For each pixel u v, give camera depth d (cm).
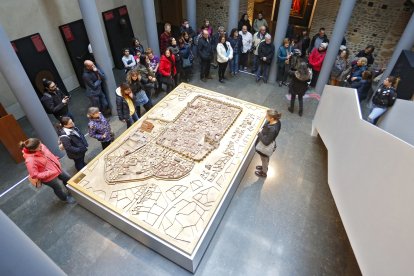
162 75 775
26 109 516
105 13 864
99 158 509
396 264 245
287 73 839
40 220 479
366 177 333
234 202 517
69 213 490
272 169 586
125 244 448
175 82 852
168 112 630
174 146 532
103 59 634
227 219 488
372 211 303
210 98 674
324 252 445
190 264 389
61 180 509
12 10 641
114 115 728
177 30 1193
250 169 582
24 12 664
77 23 782
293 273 419
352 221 349
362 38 891
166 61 756
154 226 405
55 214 488
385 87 562
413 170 244
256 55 866
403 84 636
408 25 654
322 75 798
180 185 464
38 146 414
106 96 702
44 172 430
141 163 499
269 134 470
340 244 455
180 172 481
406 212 243
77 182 467
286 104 789
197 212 423
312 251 445
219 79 885
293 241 458
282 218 492
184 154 513
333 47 738
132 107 591
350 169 390
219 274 414
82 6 552
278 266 426
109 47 923
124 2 919
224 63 834
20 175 559
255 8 1079
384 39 856
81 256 432
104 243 449
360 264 311
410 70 612
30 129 690
